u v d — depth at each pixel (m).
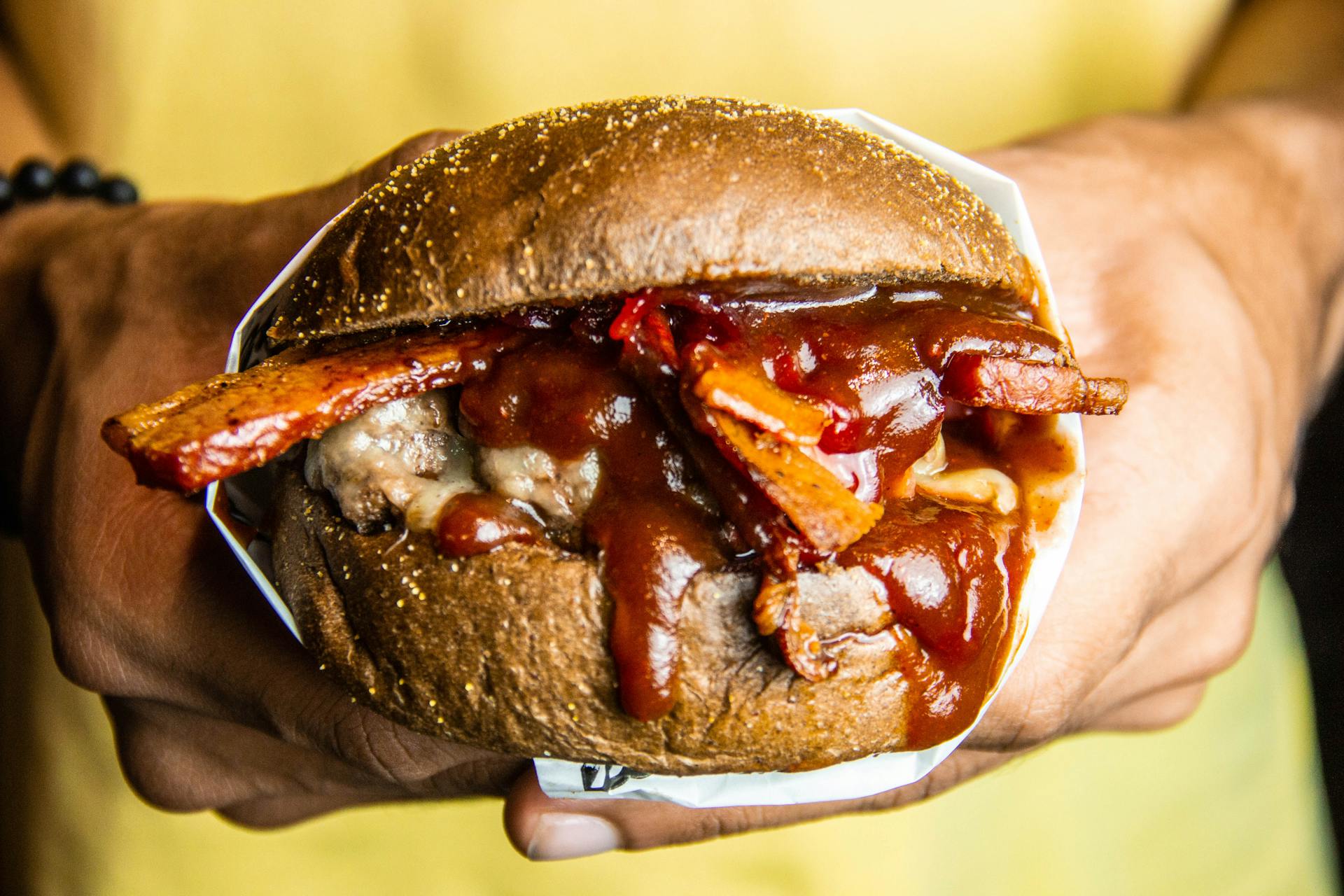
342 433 0.25
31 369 0.32
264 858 0.42
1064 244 0.31
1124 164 0.33
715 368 0.23
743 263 0.23
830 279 0.24
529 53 0.40
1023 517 0.26
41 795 0.43
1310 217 0.36
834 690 0.24
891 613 0.24
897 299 0.25
